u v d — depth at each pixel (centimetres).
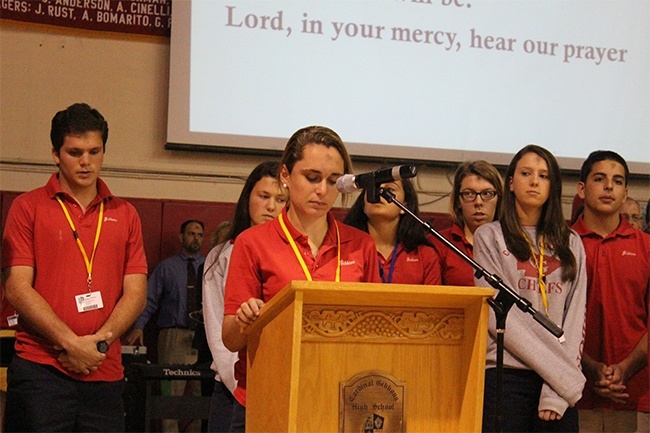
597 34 566
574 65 561
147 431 384
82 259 322
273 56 524
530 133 552
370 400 188
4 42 545
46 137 548
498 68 549
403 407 189
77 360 304
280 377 184
